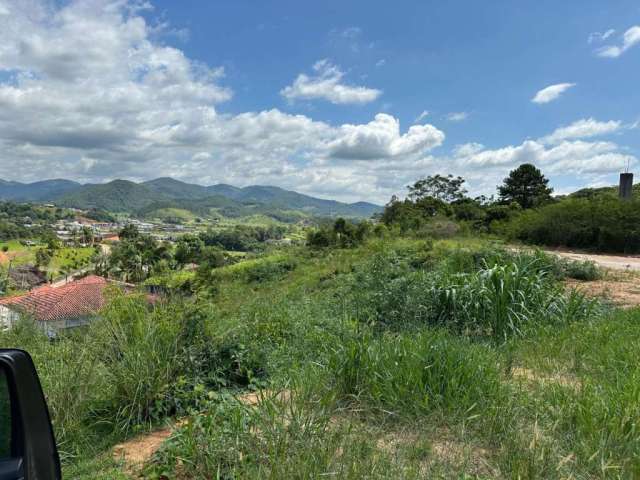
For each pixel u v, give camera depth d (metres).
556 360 5.12
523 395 3.79
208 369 5.03
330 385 4.04
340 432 3.08
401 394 3.73
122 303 5.09
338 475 2.64
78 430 3.87
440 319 7.10
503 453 2.99
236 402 3.72
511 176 48.28
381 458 2.87
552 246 26.25
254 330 6.30
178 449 3.20
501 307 6.73
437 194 49.34
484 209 38.12
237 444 3.02
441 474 2.76
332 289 11.83
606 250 24.08
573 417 3.40
